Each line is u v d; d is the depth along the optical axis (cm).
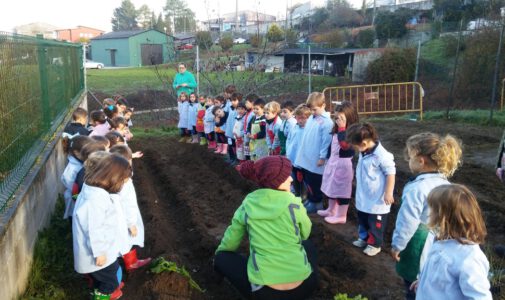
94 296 419
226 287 468
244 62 1964
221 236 615
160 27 8388
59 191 701
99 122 778
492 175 870
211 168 1006
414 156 368
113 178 407
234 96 977
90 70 4406
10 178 470
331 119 657
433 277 277
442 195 276
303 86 2652
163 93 2236
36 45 689
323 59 3272
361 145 507
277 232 377
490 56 2147
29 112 597
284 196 381
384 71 2630
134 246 549
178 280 453
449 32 3023
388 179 500
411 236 358
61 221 604
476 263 262
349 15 5038
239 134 917
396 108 2341
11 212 409
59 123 812
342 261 513
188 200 765
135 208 480
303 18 5238
